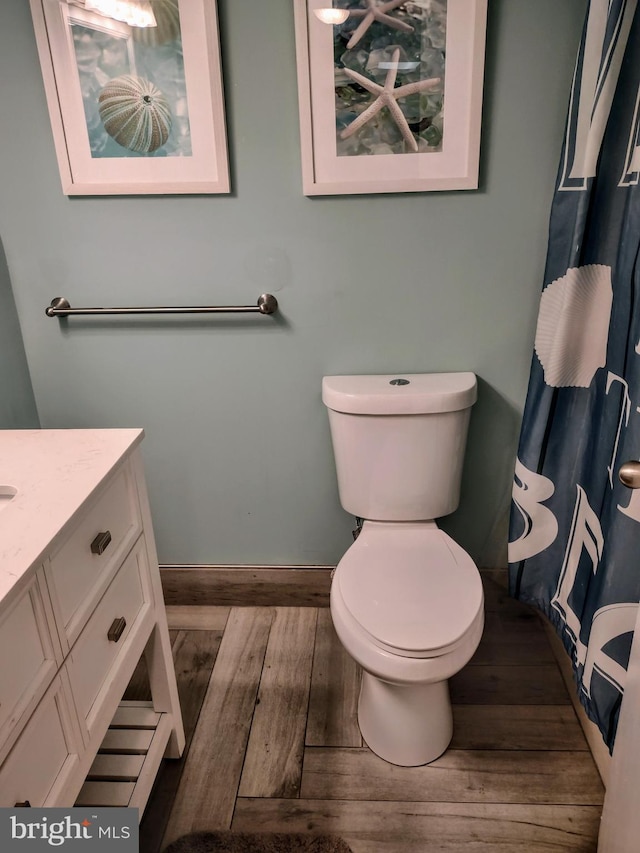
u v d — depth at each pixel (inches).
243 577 79.4
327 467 73.8
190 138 60.0
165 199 62.9
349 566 59.1
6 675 32.2
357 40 56.1
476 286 64.7
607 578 47.7
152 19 56.1
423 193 61.4
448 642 49.4
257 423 72.1
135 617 49.5
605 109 49.7
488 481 73.2
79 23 56.5
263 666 70.2
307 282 65.6
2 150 61.7
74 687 39.3
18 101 59.9
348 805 54.6
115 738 54.9
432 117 58.2
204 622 77.8
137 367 70.1
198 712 64.5
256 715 63.9
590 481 56.6
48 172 62.4
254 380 70.1
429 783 56.4
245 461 74.0
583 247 54.4
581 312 56.5
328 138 59.3
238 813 54.2
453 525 75.7
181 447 73.7
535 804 54.3
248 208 62.9
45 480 42.1
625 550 45.5
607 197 52.4
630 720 41.1
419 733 56.9
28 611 34.1
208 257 65.0
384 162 59.9
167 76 57.9
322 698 65.7
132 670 48.0
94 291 67.1
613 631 47.5
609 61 48.2
